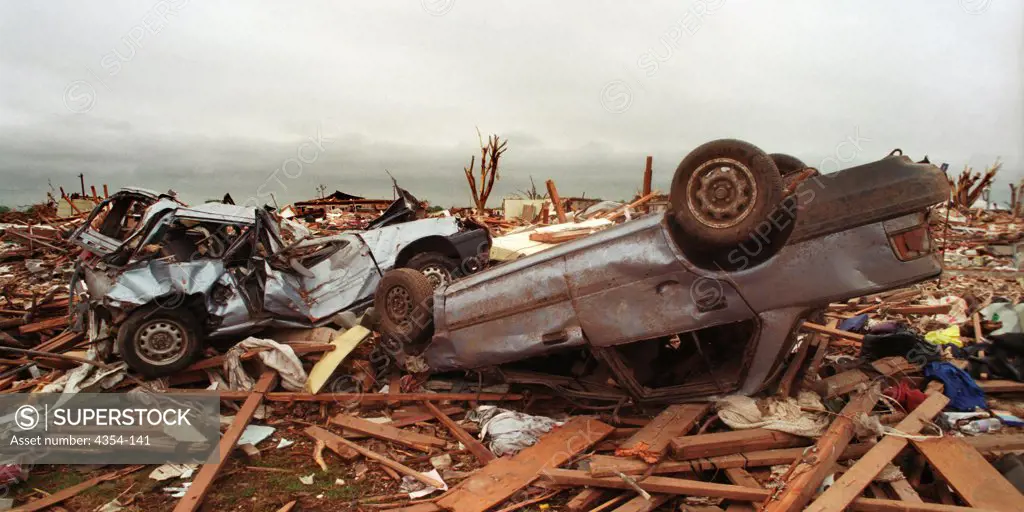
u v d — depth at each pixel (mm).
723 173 3828
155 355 6035
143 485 4297
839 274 3887
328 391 5879
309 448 4926
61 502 4051
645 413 4797
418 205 9664
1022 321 6535
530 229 11000
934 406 4133
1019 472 3410
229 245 6766
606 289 4574
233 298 6520
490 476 4039
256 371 6035
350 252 7598
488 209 25172
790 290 4023
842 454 3797
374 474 4469
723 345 5121
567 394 5207
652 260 4375
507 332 5078
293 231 8164
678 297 4336
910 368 4805
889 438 3703
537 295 4887
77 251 12461
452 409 5480
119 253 6309
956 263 13516
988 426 4188
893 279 3799
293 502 3984
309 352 6141
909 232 3768
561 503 3855
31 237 13477
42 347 6605
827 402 4316
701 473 3844
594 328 4645
